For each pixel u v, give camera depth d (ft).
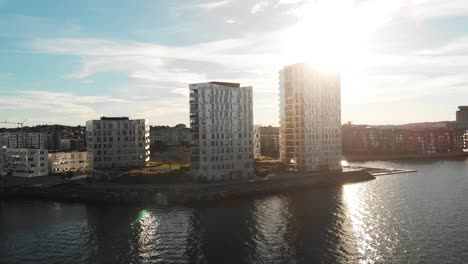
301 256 281.54
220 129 566.77
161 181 544.21
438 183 614.75
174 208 437.17
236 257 281.54
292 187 569.64
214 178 557.33
